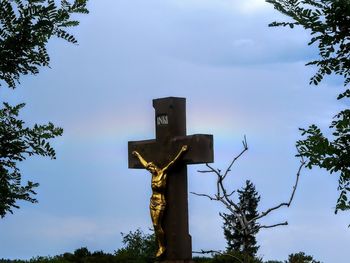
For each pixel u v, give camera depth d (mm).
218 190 8688
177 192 12375
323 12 4770
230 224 8820
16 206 5980
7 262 9336
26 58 5625
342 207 4637
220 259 16547
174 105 12531
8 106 5953
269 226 8523
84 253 19344
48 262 18062
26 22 5352
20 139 5793
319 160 4578
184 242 12359
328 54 4945
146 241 20938
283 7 4922
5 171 5871
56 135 5895
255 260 16359
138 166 13094
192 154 12109
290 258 16906
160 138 12680
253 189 18016
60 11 5488
